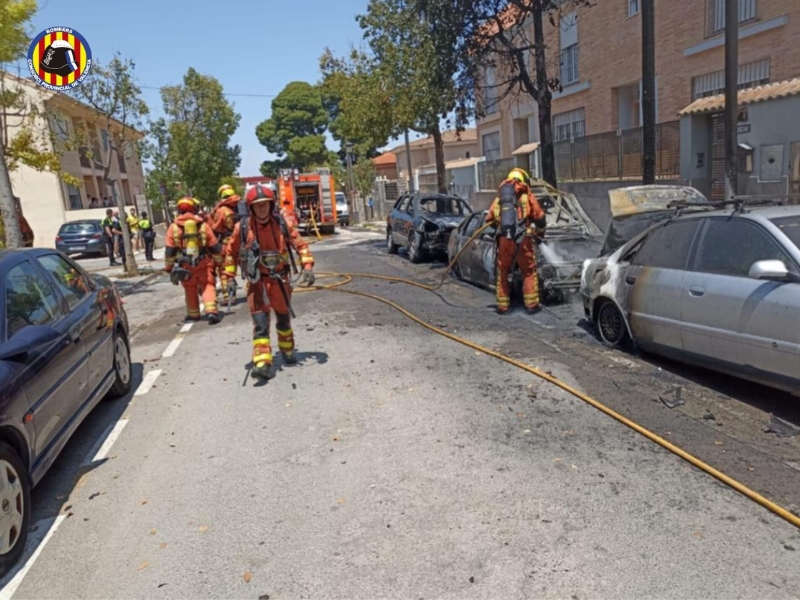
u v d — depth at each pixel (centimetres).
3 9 1141
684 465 432
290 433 528
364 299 1141
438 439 496
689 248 593
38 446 408
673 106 1648
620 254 715
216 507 412
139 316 1182
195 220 1004
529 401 567
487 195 2575
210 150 3778
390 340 820
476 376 648
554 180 1417
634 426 493
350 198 3997
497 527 368
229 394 641
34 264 517
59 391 450
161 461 491
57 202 3098
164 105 3691
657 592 304
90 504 430
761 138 1123
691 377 609
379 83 1903
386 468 451
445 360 712
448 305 1038
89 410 524
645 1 1074
